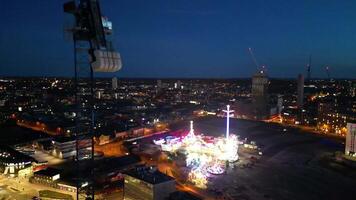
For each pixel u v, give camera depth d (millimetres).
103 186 175875
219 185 199875
